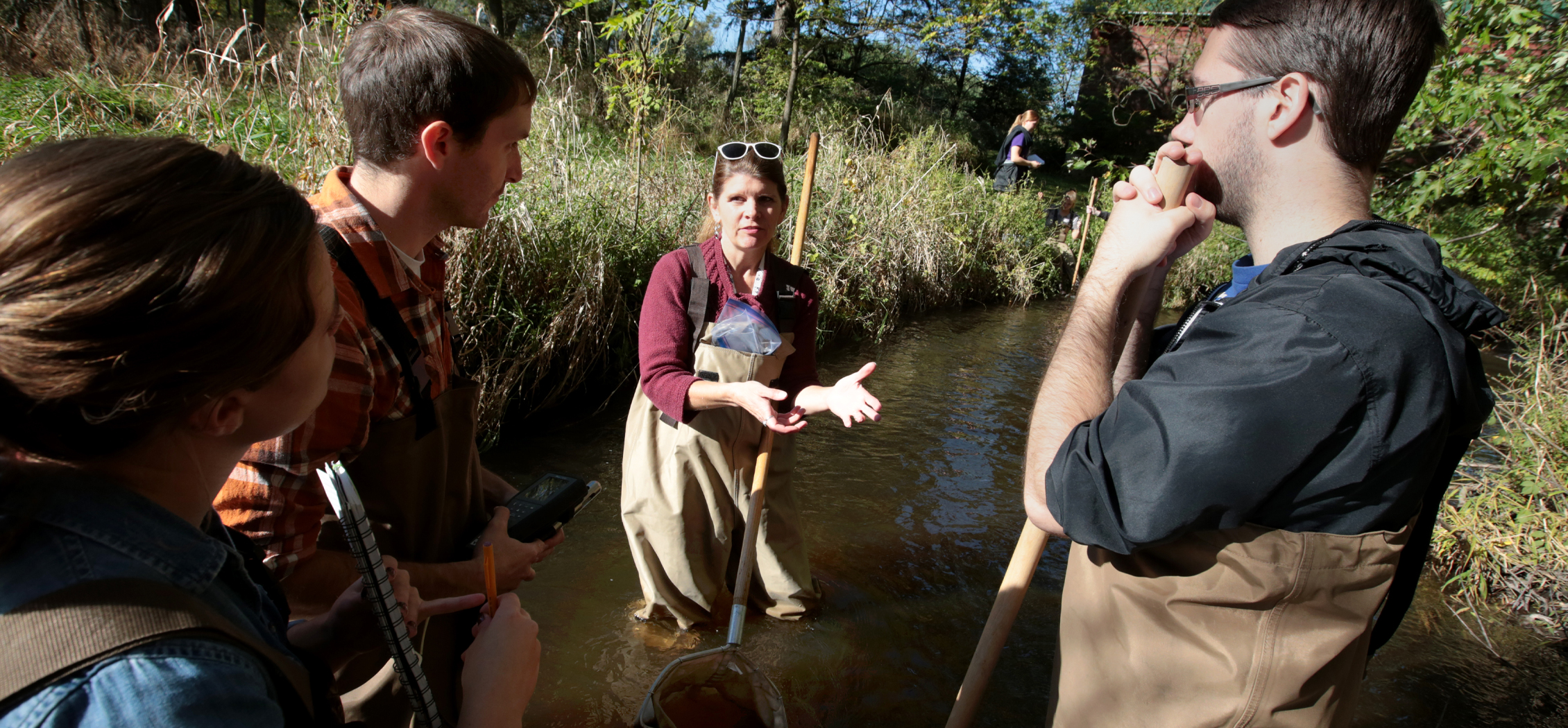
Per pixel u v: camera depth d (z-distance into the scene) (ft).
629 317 16.28
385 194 4.55
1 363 1.95
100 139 2.17
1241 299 3.62
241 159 2.44
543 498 5.60
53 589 2.04
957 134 58.59
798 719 8.02
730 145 8.12
